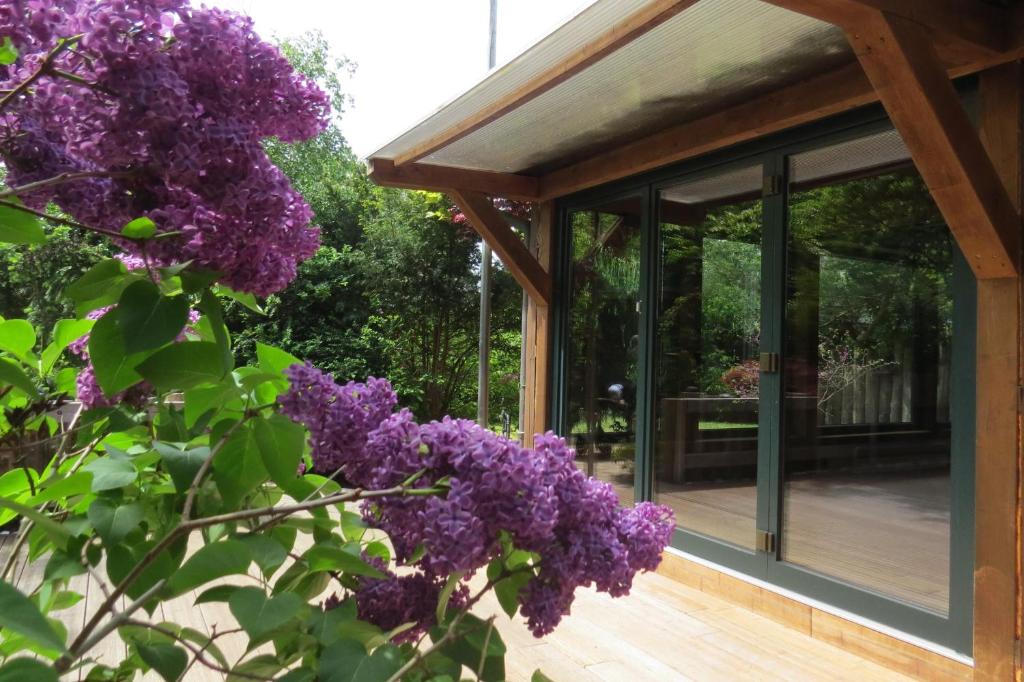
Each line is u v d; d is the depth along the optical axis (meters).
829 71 3.39
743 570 3.95
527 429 5.91
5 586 0.45
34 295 6.85
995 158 2.85
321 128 0.81
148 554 0.72
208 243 0.73
